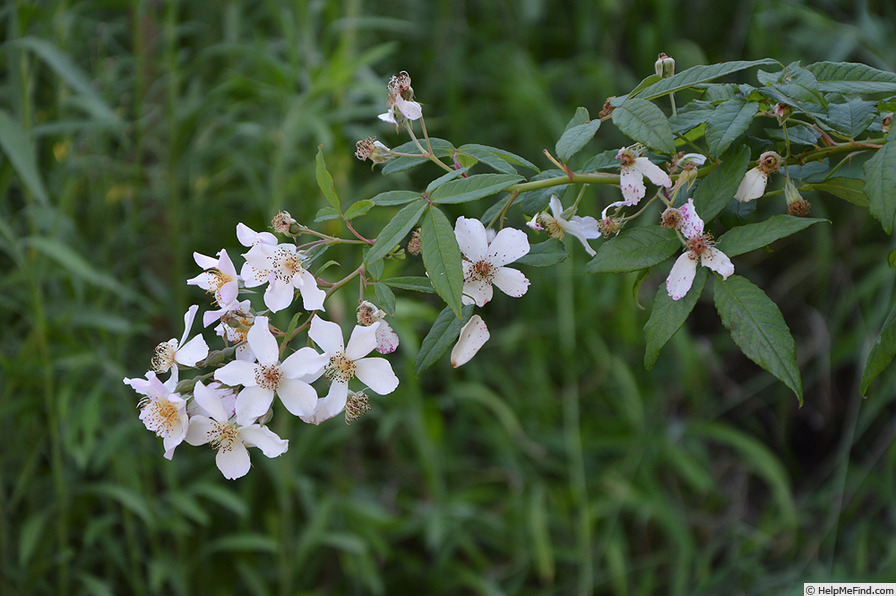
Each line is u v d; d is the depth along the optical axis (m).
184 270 1.14
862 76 0.59
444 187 0.58
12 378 0.91
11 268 1.09
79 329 1.02
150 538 1.03
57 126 0.88
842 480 1.24
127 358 1.11
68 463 1.05
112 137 1.14
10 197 1.07
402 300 1.05
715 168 0.60
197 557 1.04
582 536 1.20
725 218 0.62
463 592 1.29
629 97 0.59
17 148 0.80
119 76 1.20
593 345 1.28
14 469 1.04
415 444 1.22
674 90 0.59
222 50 1.01
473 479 1.31
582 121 0.62
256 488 1.17
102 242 1.10
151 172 1.06
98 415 0.97
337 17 1.08
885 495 1.23
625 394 1.29
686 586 1.28
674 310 0.59
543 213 0.62
